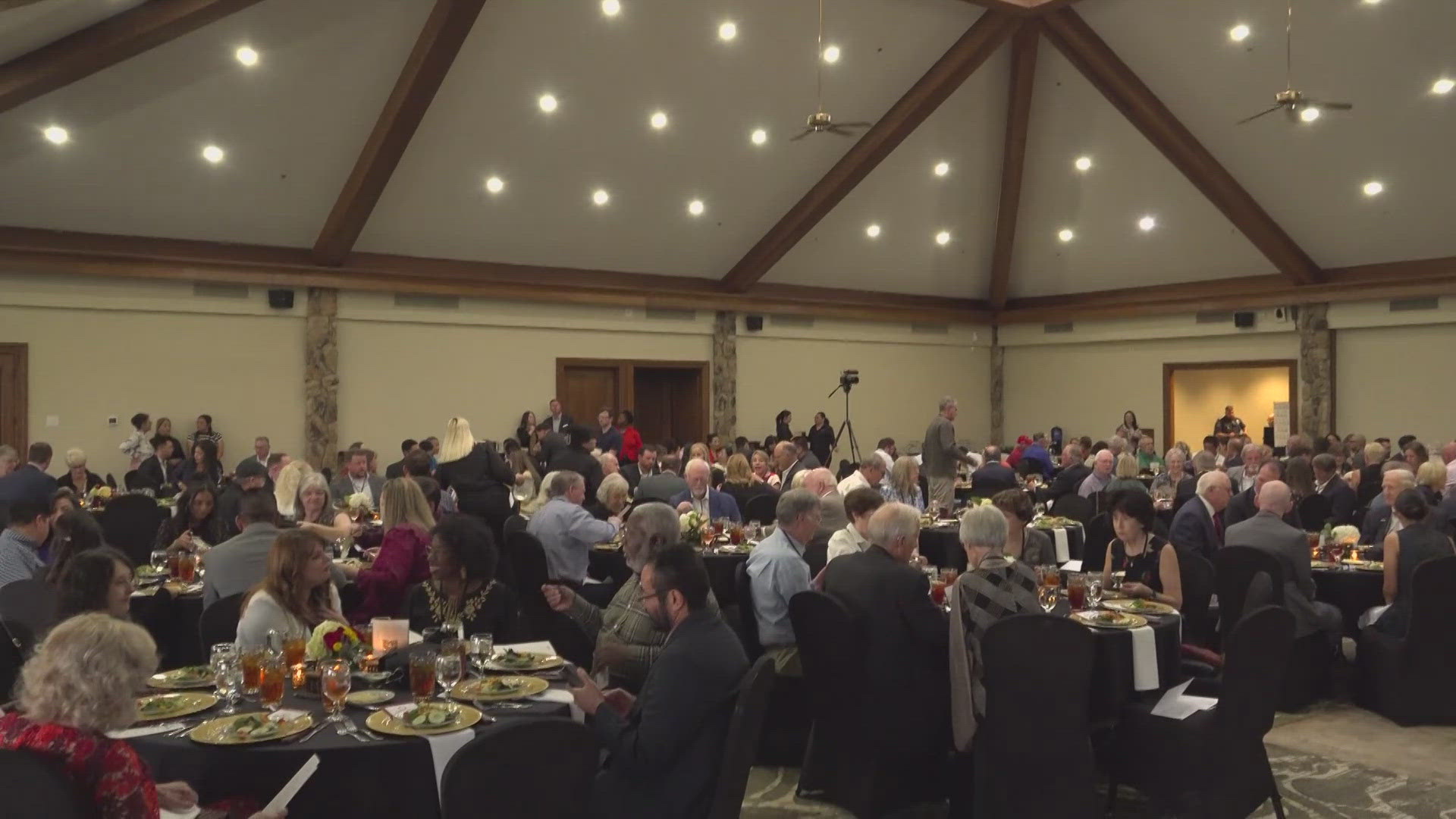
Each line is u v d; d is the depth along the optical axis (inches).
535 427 535.2
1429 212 496.4
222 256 458.9
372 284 492.4
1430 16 401.4
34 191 400.8
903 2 431.5
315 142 418.0
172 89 374.0
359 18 370.0
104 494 351.9
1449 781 176.1
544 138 450.9
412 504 197.3
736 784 111.3
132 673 84.0
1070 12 452.1
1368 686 217.3
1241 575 207.3
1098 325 676.1
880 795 155.3
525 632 227.0
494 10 383.2
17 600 155.6
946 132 527.5
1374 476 355.9
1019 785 134.5
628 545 163.3
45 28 321.4
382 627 137.1
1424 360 543.8
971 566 152.2
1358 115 455.2
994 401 735.1
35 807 79.1
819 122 372.8
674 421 630.5
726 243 567.2
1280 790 172.1
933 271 657.6
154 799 84.7
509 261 526.9
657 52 424.2
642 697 118.0
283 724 110.0
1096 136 529.3
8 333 421.7
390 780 106.9
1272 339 602.2
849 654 153.4
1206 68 461.1
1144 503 202.2
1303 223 535.8
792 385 647.1
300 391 486.9
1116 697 156.3
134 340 448.1
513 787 89.0
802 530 182.4
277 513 182.1
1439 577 203.6
